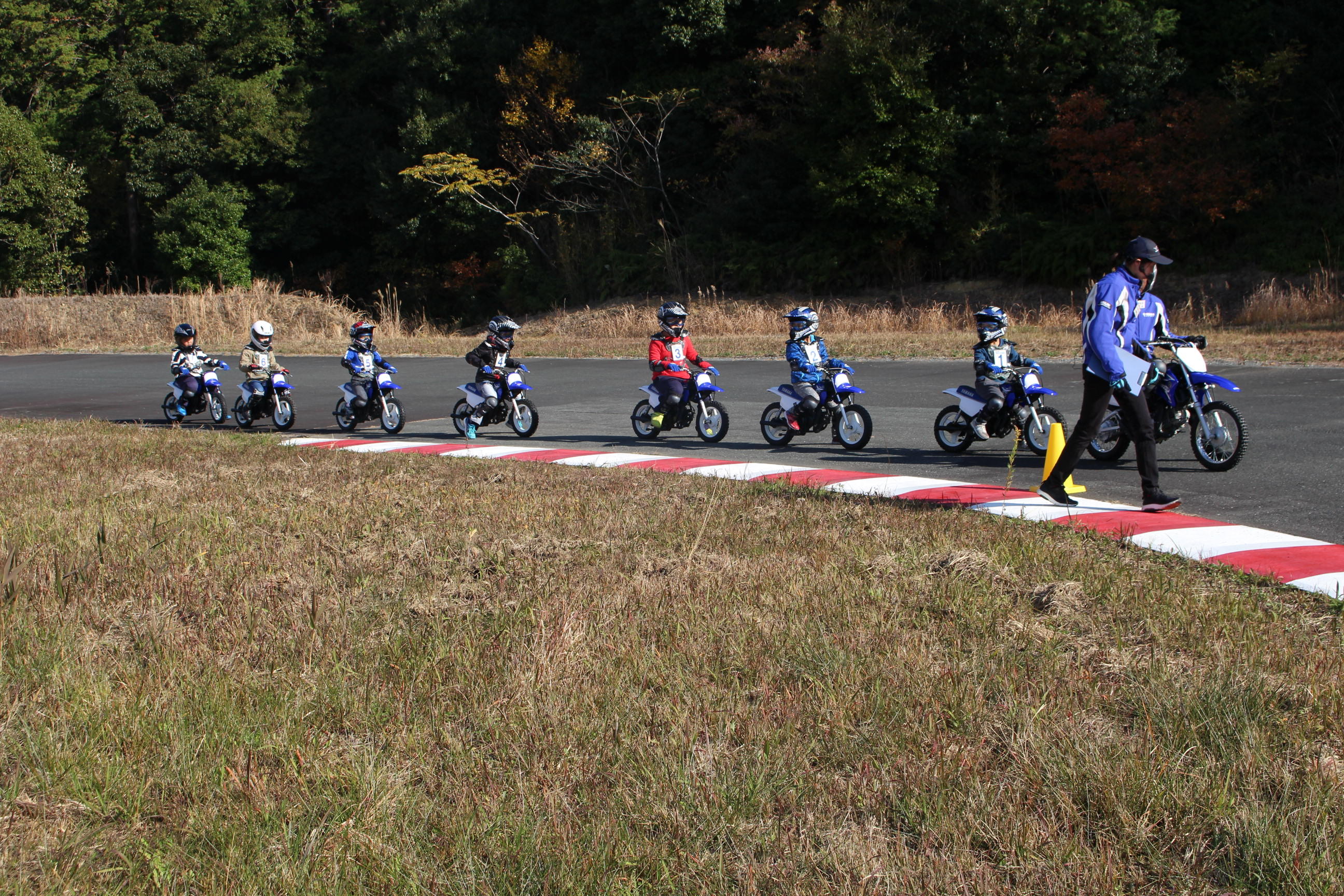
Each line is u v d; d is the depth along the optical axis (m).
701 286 38.16
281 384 15.30
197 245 47.41
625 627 5.09
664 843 3.22
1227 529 7.02
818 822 3.33
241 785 3.59
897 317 29.64
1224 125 29.72
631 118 42.28
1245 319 24.25
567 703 4.20
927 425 13.08
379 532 7.36
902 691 4.23
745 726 3.96
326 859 3.14
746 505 7.87
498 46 46.41
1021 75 34.25
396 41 47.56
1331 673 4.29
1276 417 12.08
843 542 6.59
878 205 34.38
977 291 33.00
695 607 5.30
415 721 4.12
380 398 14.43
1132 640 4.80
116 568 6.41
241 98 48.16
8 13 52.78
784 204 37.88
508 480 9.40
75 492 9.21
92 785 3.61
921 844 3.19
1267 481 8.78
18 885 3.01
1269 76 31.27
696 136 42.25
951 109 33.91
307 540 7.14
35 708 4.26
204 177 48.75
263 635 5.20
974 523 7.11
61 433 14.34
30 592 5.92
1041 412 10.49
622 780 3.61
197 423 17.31
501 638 4.98
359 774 3.64
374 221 52.38
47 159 49.34
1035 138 33.12
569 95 45.19
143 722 4.10
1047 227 32.78
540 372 22.81
